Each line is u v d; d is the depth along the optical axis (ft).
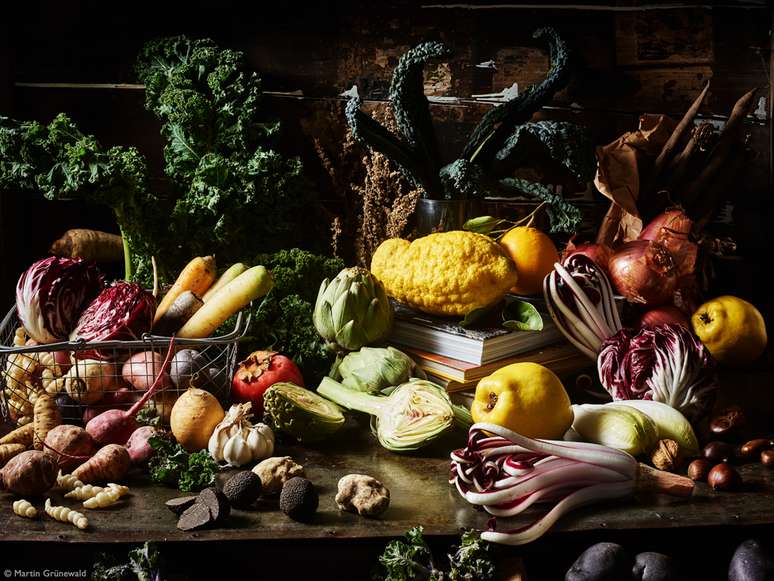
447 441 5.33
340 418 5.25
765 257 7.23
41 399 5.11
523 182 6.57
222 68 6.47
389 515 4.37
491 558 4.14
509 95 6.98
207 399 5.08
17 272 6.84
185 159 6.46
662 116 6.68
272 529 4.21
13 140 5.75
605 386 5.44
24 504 4.32
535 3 6.90
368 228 6.84
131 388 5.35
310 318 6.05
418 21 6.89
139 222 6.06
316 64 6.89
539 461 4.44
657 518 4.34
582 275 5.73
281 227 6.54
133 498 4.57
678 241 6.13
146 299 5.44
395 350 5.54
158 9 6.72
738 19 6.95
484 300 5.65
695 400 5.12
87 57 6.72
